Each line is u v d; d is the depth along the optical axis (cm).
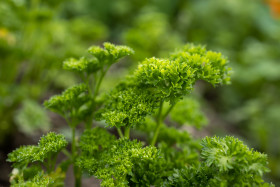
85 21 81
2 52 49
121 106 32
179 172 32
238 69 83
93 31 70
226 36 94
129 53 34
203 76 32
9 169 45
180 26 100
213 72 32
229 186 30
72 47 57
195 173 31
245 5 100
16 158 32
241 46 99
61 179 34
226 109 84
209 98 87
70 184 43
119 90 34
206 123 39
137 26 80
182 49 35
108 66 35
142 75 32
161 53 70
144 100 32
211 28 98
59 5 60
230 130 74
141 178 33
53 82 67
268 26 99
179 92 31
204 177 31
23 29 53
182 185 31
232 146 30
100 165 32
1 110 49
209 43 95
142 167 33
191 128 61
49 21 56
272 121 73
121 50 34
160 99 32
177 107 39
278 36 90
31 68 58
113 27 101
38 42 58
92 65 35
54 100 34
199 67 32
